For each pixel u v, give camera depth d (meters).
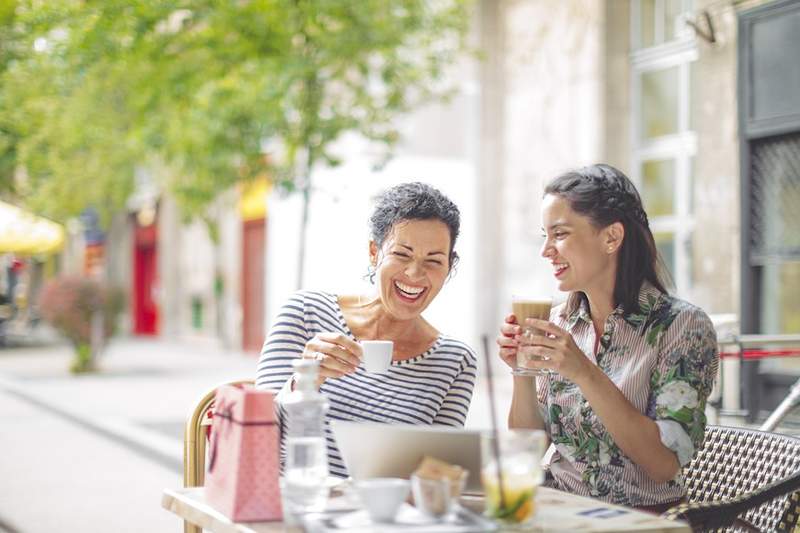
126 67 8.09
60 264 27.81
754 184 7.47
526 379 2.75
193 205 9.38
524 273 11.22
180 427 9.04
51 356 18.62
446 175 11.98
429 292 2.80
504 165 11.45
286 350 2.91
